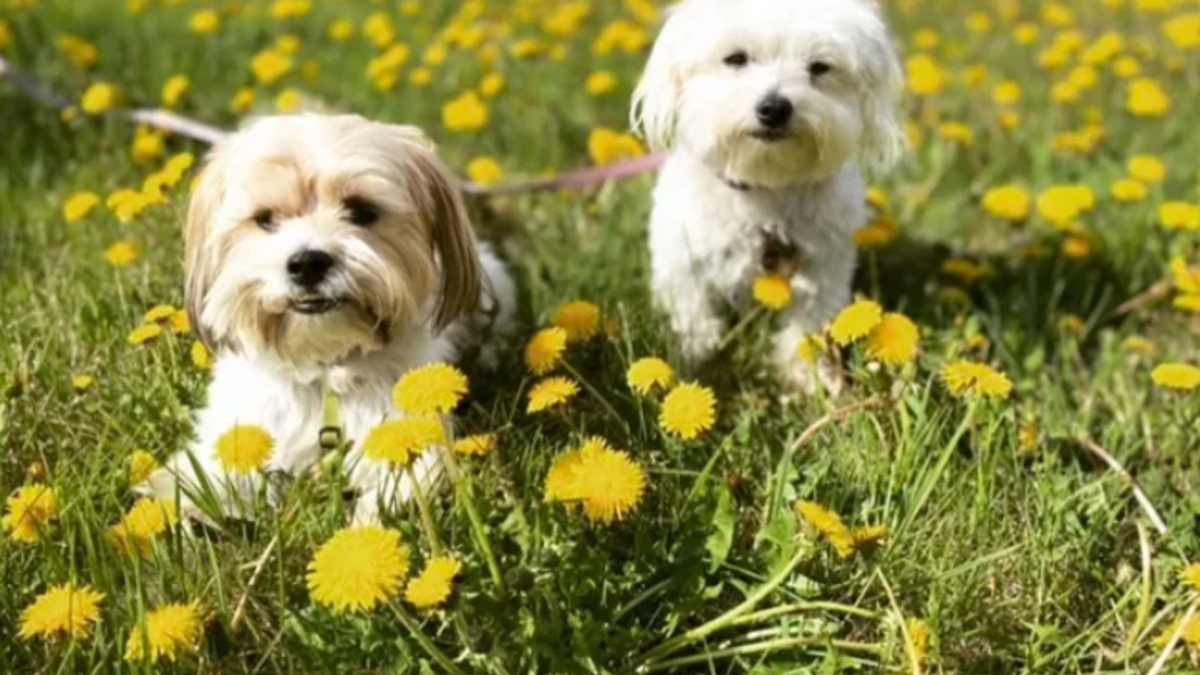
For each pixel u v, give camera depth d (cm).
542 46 225
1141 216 165
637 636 104
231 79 214
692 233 145
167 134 181
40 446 117
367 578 97
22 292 138
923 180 186
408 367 123
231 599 106
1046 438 128
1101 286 158
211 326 120
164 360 126
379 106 204
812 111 138
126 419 122
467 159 191
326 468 114
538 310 144
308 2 253
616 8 275
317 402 122
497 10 270
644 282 150
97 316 132
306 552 109
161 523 106
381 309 118
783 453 122
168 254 140
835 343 133
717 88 141
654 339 136
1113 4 264
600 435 122
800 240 144
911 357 121
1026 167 190
